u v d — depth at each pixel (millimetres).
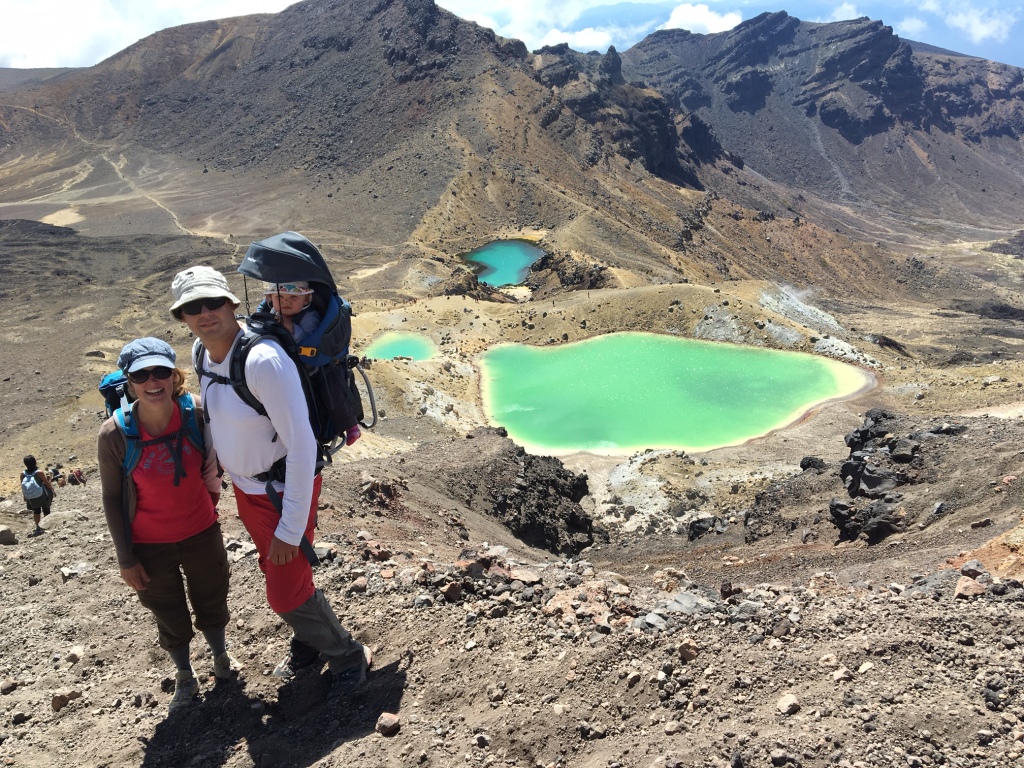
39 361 92188
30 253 153125
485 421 73188
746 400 75812
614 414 73250
